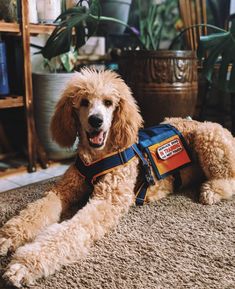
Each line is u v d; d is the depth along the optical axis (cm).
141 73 203
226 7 293
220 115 304
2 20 181
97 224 117
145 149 145
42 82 195
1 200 150
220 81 182
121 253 111
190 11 283
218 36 190
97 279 99
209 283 98
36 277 98
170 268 104
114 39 286
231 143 155
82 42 208
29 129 192
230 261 108
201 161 155
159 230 125
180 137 156
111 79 138
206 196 147
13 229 112
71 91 137
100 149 131
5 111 221
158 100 204
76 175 137
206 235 122
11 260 103
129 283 98
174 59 201
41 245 103
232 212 140
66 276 100
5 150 225
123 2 269
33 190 162
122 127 136
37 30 188
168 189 154
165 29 301
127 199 130
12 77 208
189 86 208
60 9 211
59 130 144
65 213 133
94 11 198
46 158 203
